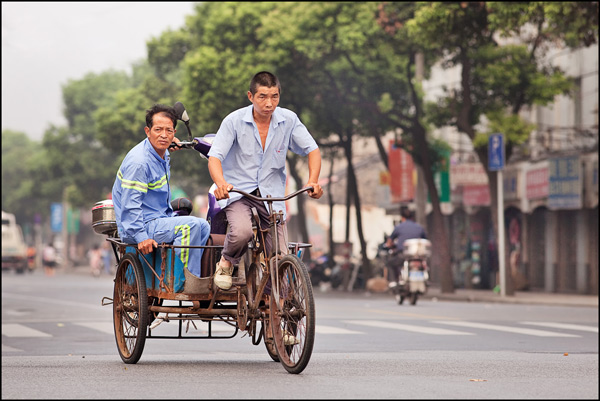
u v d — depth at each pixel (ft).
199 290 33.27
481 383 29.07
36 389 26.99
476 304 100.27
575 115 129.08
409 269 97.14
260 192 32.91
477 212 157.89
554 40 119.75
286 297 31.55
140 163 34.42
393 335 59.21
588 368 35.19
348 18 128.57
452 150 154.61
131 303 35.45
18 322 71.82
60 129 289.33
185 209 38.17
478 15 107.24
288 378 29.81
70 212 341.62
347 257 154.61
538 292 138.10
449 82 171.32
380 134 147.23
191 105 149.89
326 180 215.72
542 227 140.05
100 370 32.63
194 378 29.84
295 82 139.85
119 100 216.95
